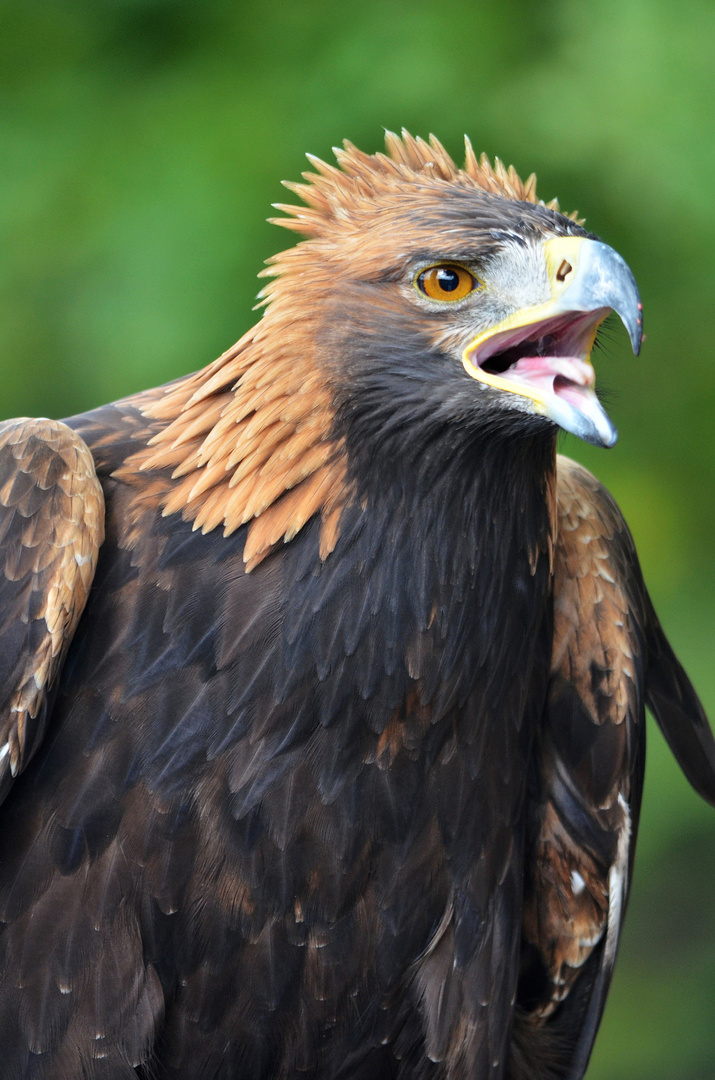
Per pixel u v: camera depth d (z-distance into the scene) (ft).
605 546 23.06
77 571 18.94
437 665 19.69
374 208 19.34
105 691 19.24
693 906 41.06
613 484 37.06
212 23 37.04
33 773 19.20
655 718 25.98
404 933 20.33
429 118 34.65
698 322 36.70
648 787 36.76
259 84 35.83
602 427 18.10
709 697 35.86
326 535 19.13
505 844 21.27
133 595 19.43
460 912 20.77
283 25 36.42
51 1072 19.12
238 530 19.30
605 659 22.90
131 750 19.10
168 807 19.06
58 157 36.09
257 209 34.01
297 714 19.17
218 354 33.14
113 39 37.29
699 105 34.12
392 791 19.79
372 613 19.27
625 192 34.27
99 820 19.02
